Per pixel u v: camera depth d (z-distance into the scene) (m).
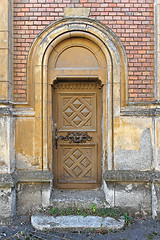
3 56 3.67
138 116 3.89
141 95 3.94
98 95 4.24
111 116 3.90
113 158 3.88
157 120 3.79
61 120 4.25
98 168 4.25
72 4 3.91
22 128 3.86
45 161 3.85
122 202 3.81
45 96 3.88
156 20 3.86
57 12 3.91
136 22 3.94
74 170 4.27
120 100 3.91
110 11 3.93
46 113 3.88
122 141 3.88
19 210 3.79
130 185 3.83
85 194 4.05
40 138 3.86
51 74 3.96
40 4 3.91
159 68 3.82
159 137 3.79
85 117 4.26
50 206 3.78
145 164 3.87
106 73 3.96
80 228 3.34
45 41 3.87
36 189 3.81
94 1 3.92
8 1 3.71
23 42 3.91
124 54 3.92
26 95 3.91
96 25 3.91
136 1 3.95
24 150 3.86
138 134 3.89
